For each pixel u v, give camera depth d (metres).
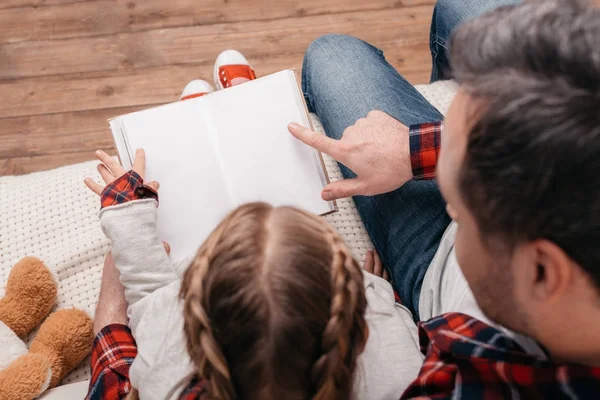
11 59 1.33
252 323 0.43
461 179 0.35
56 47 1.35
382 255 0.85
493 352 0.45
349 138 0.76
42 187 0.92
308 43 1.38
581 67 0.29
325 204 0.79
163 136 0.79
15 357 0.78
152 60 1.35
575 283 0.33
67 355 0.81
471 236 0.37
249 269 0.43
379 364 0.61
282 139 0.79
